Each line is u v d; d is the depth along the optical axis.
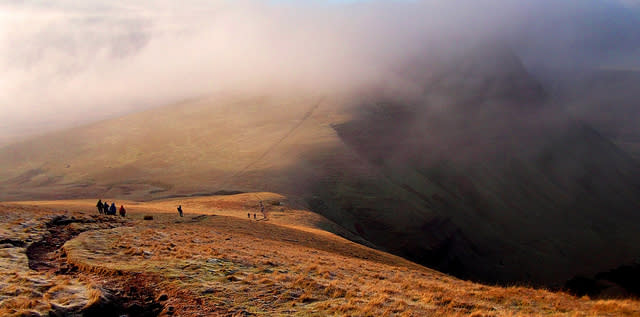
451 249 100.94
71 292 12.89
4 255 17.78
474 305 14.12
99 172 137.12
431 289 16.86
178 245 22.08
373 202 105.19
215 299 13.42
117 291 13.63
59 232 25.50
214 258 18.70
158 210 51.34
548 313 13.73
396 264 33.50
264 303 13.38
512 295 16.30
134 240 22.61
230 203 69.12
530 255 118.31
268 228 39.91
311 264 20.91
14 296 11.98
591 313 13.44
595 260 124.69
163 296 13.57
